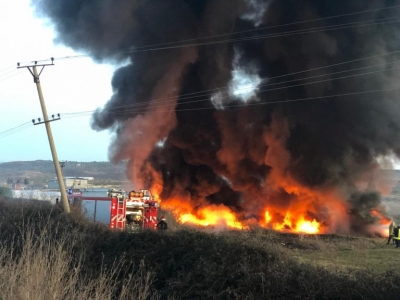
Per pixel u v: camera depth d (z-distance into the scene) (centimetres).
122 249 1281
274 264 1029
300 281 952
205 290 1019
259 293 966
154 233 1314
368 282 914
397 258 1343
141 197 1930
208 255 1118
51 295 599
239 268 1027
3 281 620
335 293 909
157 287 1123
